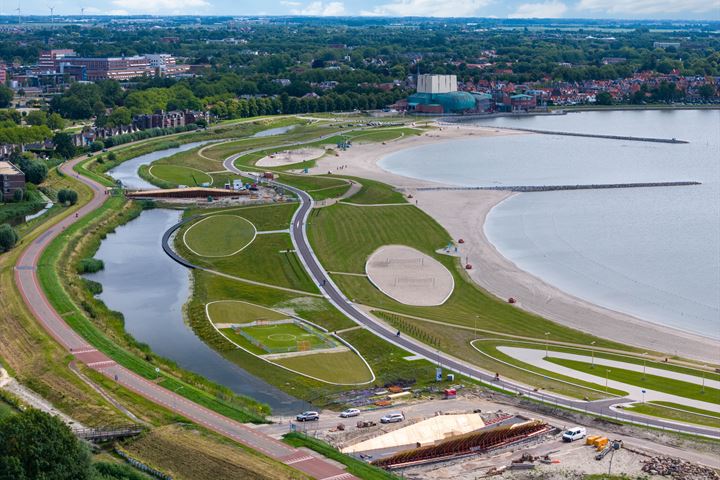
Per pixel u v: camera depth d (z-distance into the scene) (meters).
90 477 195.50
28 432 190.38
